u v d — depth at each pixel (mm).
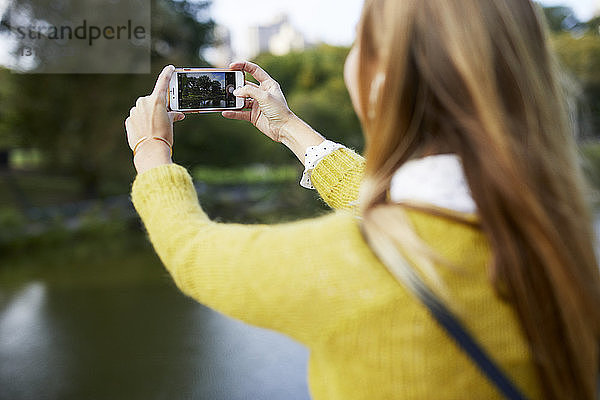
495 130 670
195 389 5836
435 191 692
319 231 727
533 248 674
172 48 18734
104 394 5820
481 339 669
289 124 1316
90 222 14633
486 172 668
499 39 706
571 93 798
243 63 1348
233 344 6984
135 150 939
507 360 679
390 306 665
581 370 715
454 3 710
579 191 727
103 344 7266
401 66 716
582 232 707
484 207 670
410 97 719
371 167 735
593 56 24031
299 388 5758
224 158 21531
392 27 729
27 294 9977
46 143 17469
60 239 13719
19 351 7090
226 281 722
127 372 6340
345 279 680
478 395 672
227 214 18312
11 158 22422
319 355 712
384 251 674
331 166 1253
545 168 694
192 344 7070
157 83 970
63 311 8875
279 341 6984
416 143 721
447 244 676
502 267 668
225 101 1335
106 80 16344
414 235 674
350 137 21766
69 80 16250
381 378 669
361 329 670
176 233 795
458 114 687
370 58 780
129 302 9219
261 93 1290
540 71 743
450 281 670
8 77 15914
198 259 754
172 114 1270
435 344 661
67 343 7359
